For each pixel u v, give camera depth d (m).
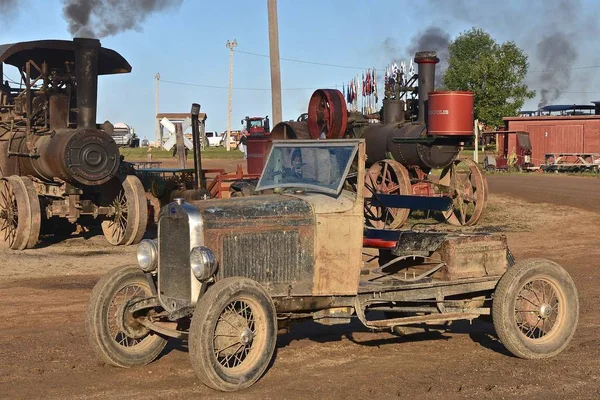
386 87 22.25
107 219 17.53
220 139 97.25
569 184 29.88
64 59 17.69
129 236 16.39
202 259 6.55
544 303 7.96
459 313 7.88
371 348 8.22
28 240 15.59
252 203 7.05
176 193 18.81
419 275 8.18
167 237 6.96
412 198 8.66
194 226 6.71
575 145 43.78
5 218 16.06
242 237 6.90
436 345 8.38
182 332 7.06
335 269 7.31
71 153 15.62
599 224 20.06
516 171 41.34
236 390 6.60
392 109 21.69
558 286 7.95
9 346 8.28
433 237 8.09
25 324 9.43
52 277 12.88
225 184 18.39
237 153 62.47
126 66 18.62
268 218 7.01
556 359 7.78
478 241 8.14
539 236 18.28
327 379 7.02
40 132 16.70
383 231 8.51
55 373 7.24
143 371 7.30
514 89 63.06
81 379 7.04
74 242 17.11
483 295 8.52
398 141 20.31
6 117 17.91
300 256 7.15
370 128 21.52
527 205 23.55
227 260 6.84
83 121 16.17
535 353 7.73
